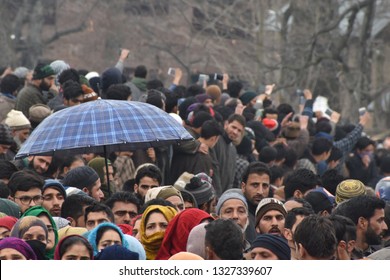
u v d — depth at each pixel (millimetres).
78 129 18359
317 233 14234
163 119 18672
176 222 15859
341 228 15938
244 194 19578
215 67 73125
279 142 26953
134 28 77438
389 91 70312
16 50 71562
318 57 56344
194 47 75688
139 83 27969
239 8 68000
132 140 18297
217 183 23172
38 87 24500
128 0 78062
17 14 71750
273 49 58844
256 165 19516
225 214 17859
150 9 77562
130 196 17969
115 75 25688
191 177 20312
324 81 60750
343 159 29891
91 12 77750
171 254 15859
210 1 69438
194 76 68000
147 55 77062
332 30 57938
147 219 16188
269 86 30719
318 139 27844
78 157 20312
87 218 16656
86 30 77750
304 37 58000
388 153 35812
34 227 15008
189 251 14852
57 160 20203
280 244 14398
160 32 76688
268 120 28156
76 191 18141
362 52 59156
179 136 18547
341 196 18859
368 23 58938
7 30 67938
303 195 19875
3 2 68188
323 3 57812
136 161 22109
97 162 20578
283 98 58219
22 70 29750
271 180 23406
